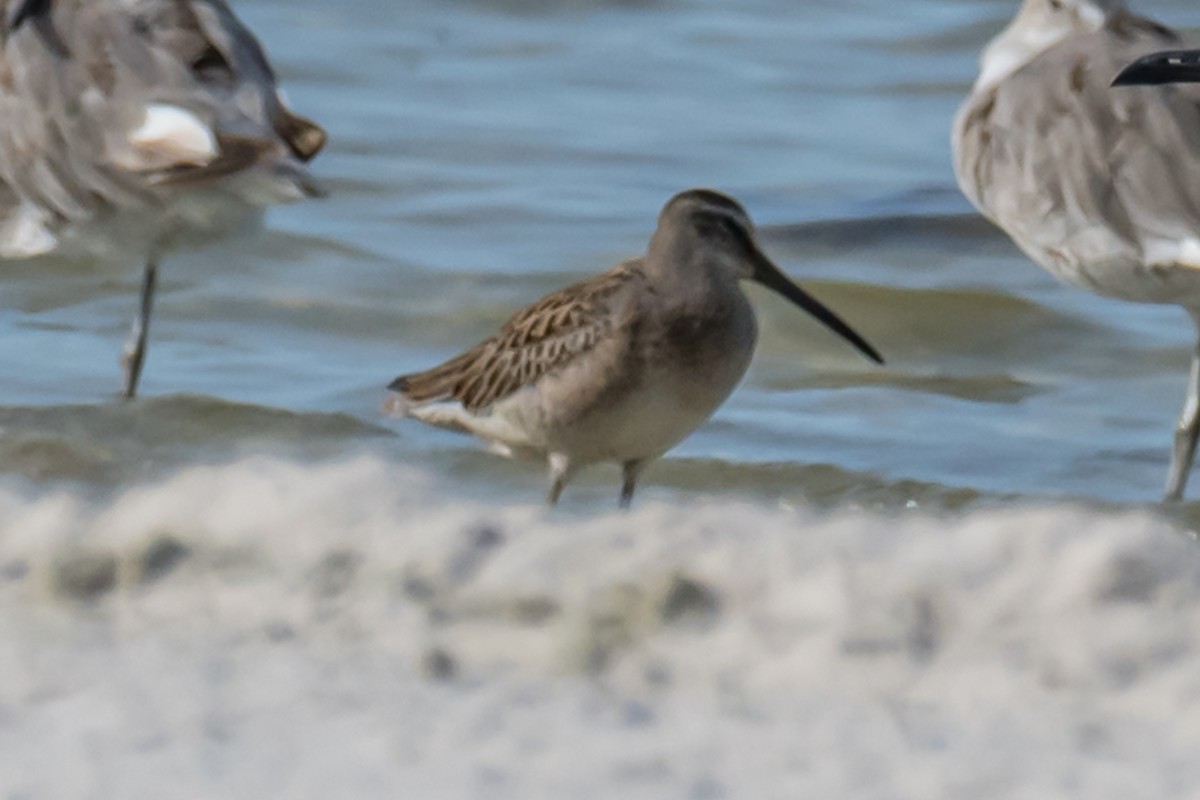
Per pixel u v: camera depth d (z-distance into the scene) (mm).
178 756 7129
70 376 17625
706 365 12859
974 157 16062
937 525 9703
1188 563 9016
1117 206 14922
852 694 8148
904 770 7172
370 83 28812
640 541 9375
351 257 21391
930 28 31922
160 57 14328
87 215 14398
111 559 9391
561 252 22078
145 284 16312
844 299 20469
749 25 32219
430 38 31141
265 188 13766
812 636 8633
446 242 22266
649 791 6906
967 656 8492
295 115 14664
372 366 18516
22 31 14758
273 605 9047
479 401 13398
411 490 10016
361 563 9234
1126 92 15133
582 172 25141
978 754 7301
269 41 30594
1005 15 32531
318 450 15609
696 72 29953
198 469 10383
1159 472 16328
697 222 12789
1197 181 14688
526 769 7062
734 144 26578
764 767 7137
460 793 6855
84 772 6973
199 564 9375
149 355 18391
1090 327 20031
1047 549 9133
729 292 12906
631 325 12680
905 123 27766
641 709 7777
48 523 9664
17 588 9312
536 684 8094
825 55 30828
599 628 8711
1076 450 16797
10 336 18625
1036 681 8289
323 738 7309
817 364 19062
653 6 33062
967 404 18016
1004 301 20391
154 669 8109
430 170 24828
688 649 8625
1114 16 16547
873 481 15625
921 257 22141
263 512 9625
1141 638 8492
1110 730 7641
